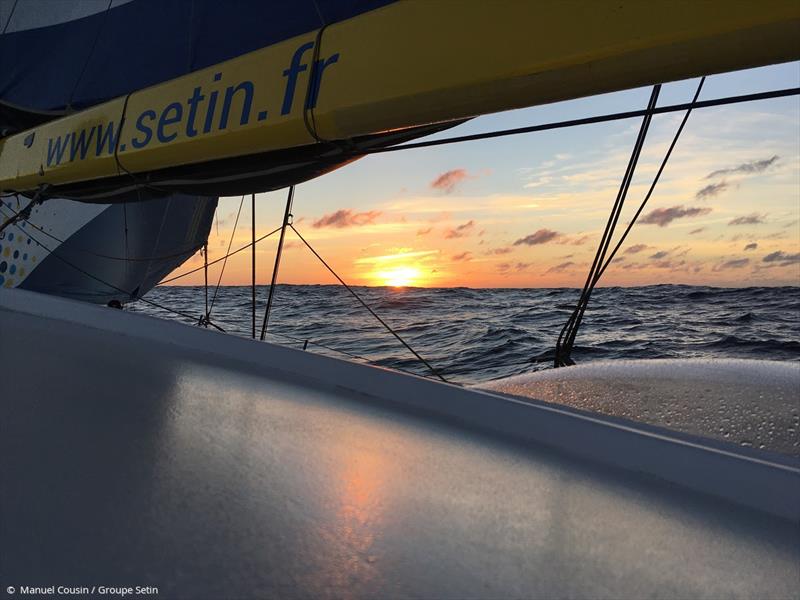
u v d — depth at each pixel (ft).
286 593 1.55
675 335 34.91
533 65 3.82
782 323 41.65
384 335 35.68
